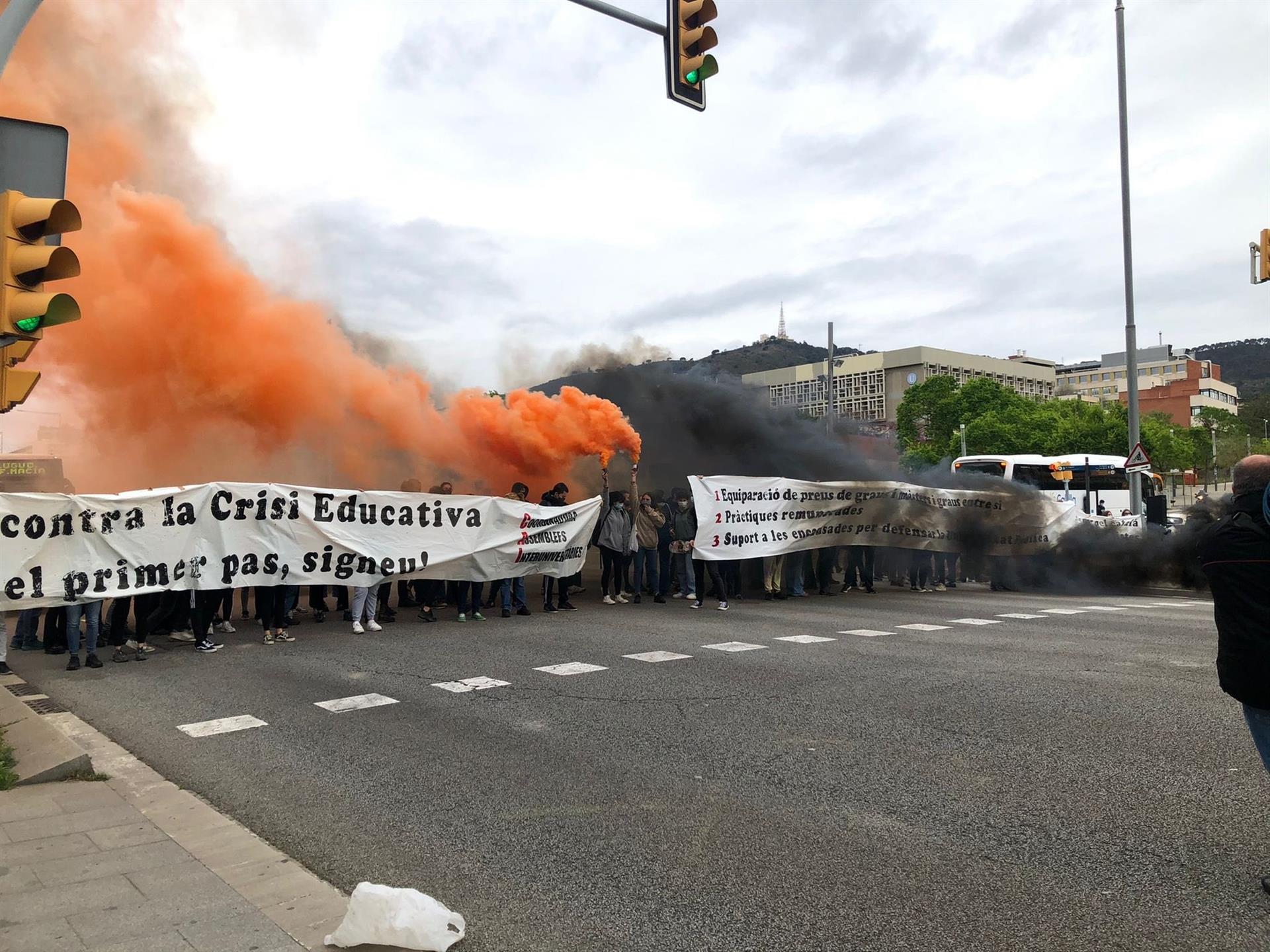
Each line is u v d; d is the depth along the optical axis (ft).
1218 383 514.68
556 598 47.57
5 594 27.09
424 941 10.09
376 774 17.31
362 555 35.01
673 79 28.76
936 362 431.02
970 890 12.04
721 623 37.73
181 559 30.40
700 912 11.46
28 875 12.10
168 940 10.28
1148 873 12.54
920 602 47.03
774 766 17.58
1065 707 22.33
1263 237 50.85
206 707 22.65
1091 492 85.71
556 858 13.24
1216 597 12.65
